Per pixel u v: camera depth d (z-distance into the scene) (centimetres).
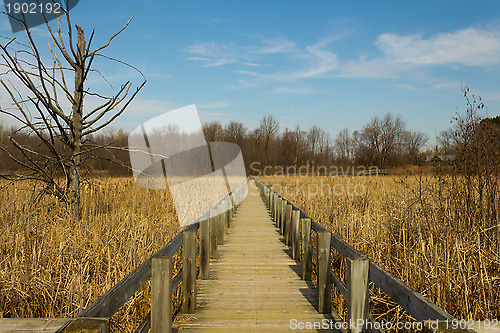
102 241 529
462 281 387
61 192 647
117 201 877
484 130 554
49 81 600
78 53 633
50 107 574
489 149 547
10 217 659
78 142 659
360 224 654
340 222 689
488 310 355
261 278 533
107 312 208
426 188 658
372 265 287
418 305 207
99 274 448
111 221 661
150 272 294
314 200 1063
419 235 515
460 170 585
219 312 400
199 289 483
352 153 6303
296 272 566
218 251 707
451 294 388
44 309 394
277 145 5525
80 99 650
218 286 496
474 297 382
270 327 360
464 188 568
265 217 1235
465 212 548
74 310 366
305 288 488
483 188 548
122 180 1002
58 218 602
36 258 446
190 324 367
